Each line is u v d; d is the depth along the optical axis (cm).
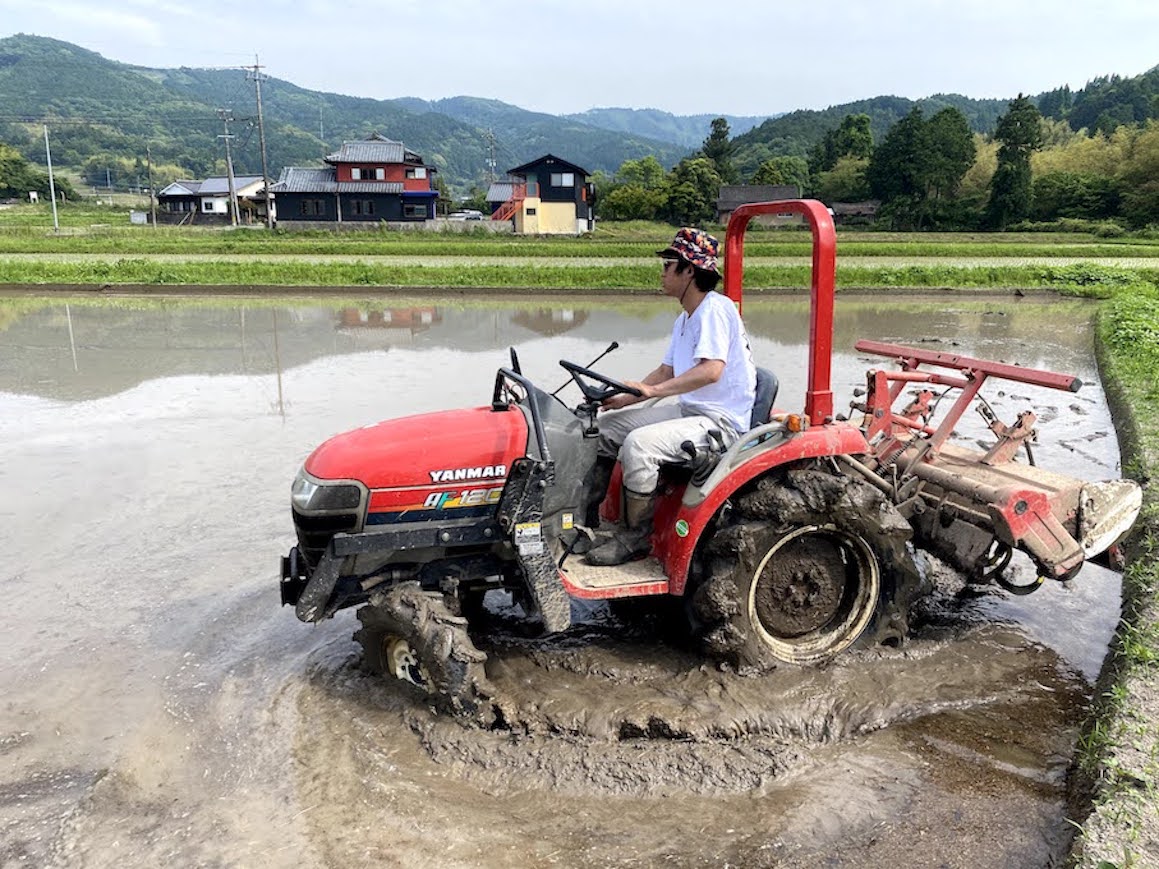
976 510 403
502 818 283
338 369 1041
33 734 324
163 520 544
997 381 1042
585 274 2070
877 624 383
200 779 300
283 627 407
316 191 5072
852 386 948
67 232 3634
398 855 264
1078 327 1508
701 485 345
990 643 398
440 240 3659
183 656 380
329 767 306
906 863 259
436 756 313
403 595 329
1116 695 312
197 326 1399
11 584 450
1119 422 776
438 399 875
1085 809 264
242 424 779
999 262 2712
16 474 632
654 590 348
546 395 353
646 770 306
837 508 354
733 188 6756
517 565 350
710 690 350
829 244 342
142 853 264
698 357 357
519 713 331
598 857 265
